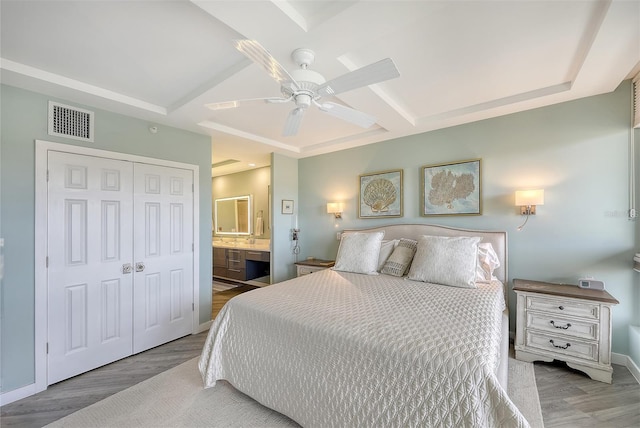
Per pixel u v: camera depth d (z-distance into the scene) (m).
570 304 2.27
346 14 1.38
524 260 2.82
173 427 1.74
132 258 2.73
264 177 5.64
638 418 1.77
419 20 1.59
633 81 2.33
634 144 2.34
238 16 1.40
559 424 1.73
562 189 2.63
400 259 3.03
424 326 1.56
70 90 2.19
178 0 1.39
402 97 2.65
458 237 2.80
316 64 1.86
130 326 2.71
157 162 2.94
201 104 2.49
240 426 1.74
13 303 2.08
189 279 3.22
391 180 3.73
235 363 1.99
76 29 1.60
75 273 2.37
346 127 3.49
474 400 1.16
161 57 1.90
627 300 2.37
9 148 2.07
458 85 2.40
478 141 3.08
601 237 2.47
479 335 1.44
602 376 2.14
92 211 2.48
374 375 1.40
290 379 1.69
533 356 2.42
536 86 2.43
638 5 1.37
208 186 3.44
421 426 1.25
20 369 2.09
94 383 2.26
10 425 1.79
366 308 1.87
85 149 2.44
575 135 2.57
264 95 2.35
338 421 1.48
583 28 1.65
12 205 2.08
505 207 2.92
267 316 1.86
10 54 1.83
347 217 4.21
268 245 5.52
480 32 1.70
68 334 2.33
